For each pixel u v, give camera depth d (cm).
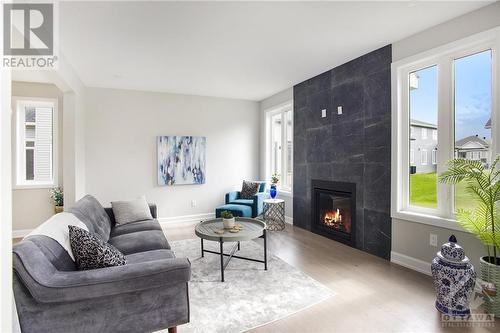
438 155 295
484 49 259
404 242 322
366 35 310
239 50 349
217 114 603
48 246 174
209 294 254
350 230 397
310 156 475
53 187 491
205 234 303
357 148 382
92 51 346
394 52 330
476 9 256
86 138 501
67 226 214
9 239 96
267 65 406
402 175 330
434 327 205
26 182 492
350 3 245
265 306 234
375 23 282
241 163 626
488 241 223
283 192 552
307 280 284
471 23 260
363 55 370
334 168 422
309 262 335
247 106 630
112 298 163
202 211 589
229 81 486
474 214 236
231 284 275
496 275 216
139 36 306
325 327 206
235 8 251
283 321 213
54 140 493
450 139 285
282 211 504
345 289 264
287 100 538
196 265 325
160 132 555
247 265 325
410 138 325
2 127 92
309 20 274
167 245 285
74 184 414
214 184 600
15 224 473
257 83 500
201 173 585
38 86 484
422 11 259
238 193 570
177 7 248
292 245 400
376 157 354
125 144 529
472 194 237
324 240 424
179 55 363
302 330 202
